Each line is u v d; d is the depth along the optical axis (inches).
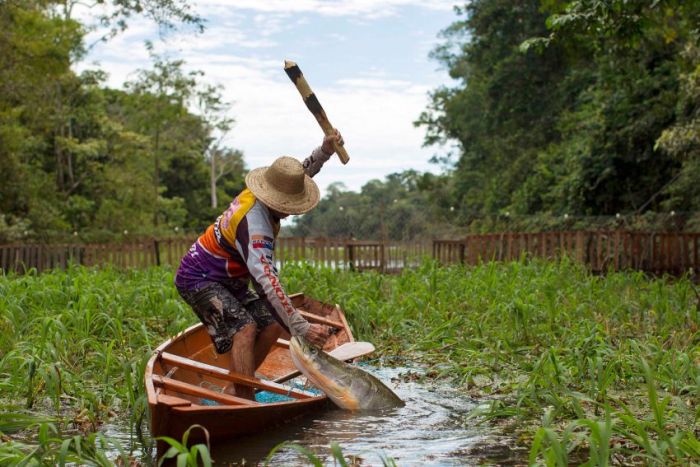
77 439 154.6
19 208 1141.7
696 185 805.9
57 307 343.3
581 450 178.4
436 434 193.6
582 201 972.6
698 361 255.4
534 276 482.9
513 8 1286.9
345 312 371.6
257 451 177.6
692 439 155.7
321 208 1748.3
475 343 316.2
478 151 1560.0
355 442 185.8
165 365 212.5
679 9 506.3
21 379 235.1
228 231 208.7
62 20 1088.2
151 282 442.6
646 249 604.7
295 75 237.6
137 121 1562.5
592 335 267.6
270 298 205.2
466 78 1715.1
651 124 878.4
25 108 1173.1
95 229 1323.8
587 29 481.7
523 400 219.3
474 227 1160.2
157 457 166.9
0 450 154.3
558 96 1284.4
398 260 789.2
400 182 2075.5
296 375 239.3
